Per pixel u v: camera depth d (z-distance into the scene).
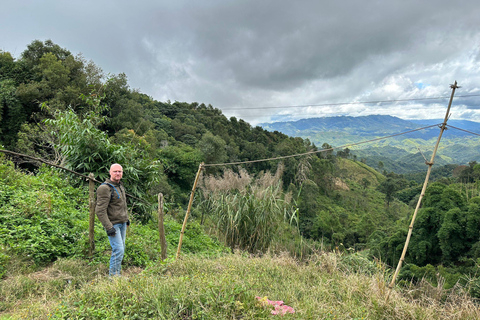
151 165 7.63
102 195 3.98
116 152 6.79
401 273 16.86
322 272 4.73
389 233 33.91
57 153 12.15
